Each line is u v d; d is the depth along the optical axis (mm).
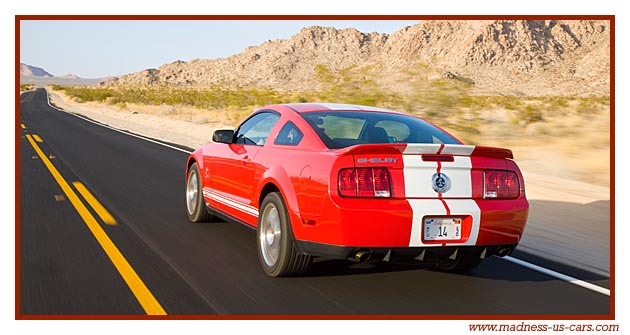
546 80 176250
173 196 9555
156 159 14945
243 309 4582
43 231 6910
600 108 35188
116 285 5051
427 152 4789
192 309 4562
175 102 58219
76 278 5211
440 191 4777
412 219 4629
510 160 5152
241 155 6160
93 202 8820
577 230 7652
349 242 4648
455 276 5578
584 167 13977
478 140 18250
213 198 6883
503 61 194625
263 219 5543
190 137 22609
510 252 5172
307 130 5418
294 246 5117
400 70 24312
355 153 4723
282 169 5277
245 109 38906
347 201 4625
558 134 19641
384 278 5430
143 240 6574
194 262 5766
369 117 5746
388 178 4691
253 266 5691
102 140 20500
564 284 5434
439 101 22484
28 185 10320
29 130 24688
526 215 5078
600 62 177000
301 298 4848
